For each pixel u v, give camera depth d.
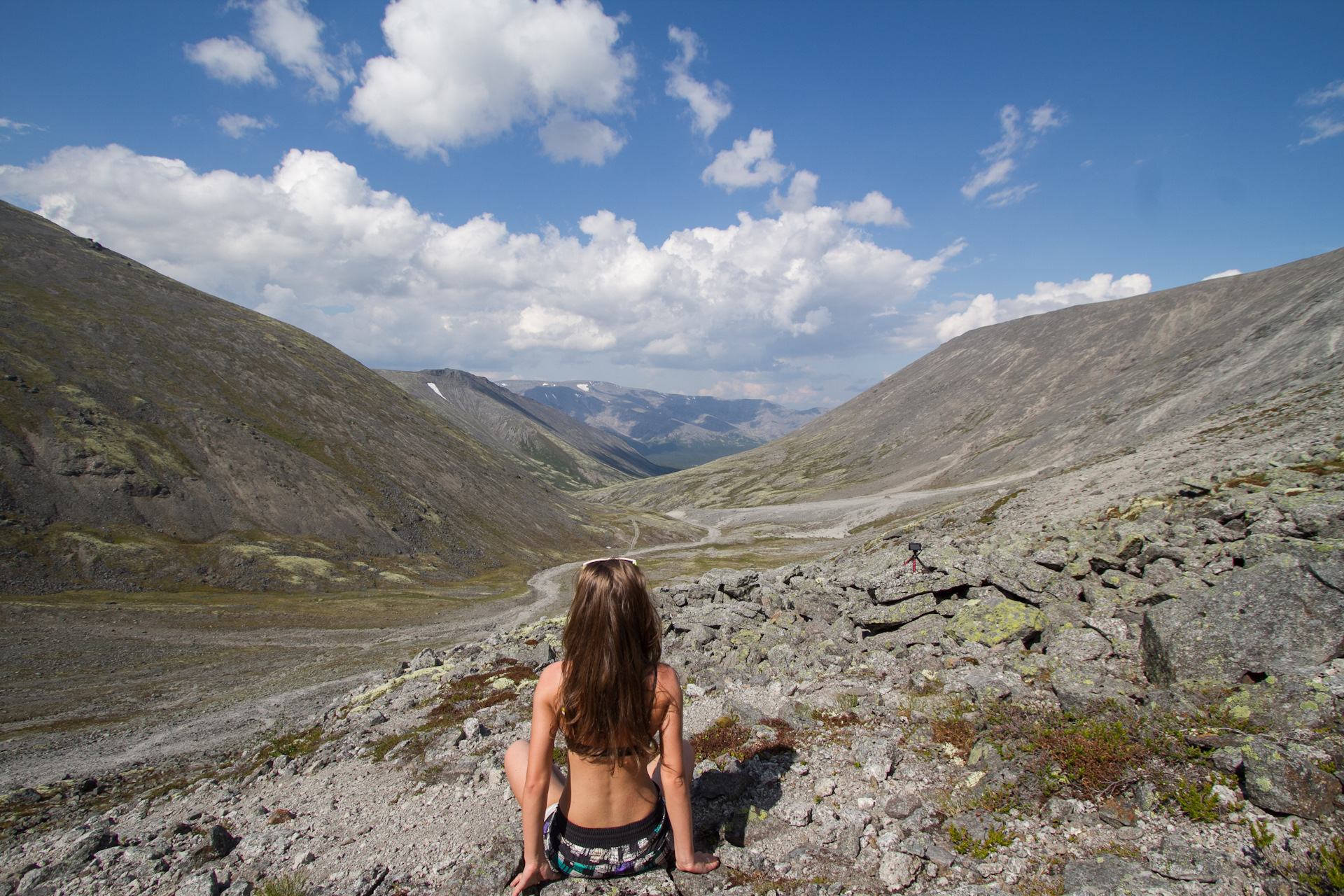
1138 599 9.02
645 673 3.92
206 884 6.22
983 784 5.51
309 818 8.35
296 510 107.38
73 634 54.53
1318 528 9.87
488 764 9.10
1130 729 5.51
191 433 109.50
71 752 26.75
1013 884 4.30
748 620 15.19
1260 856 3.97
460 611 81.50
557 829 4.35
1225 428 54.25
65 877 6.97
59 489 84.06
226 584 80.19
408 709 15.02
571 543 160.50
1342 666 5.46
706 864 4.48
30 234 158.50
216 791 11.21
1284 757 4.41
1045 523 36.00
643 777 4.29
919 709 7.57
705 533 195.00
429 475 149.00
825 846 5.12
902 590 12.25
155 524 88.62
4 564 68.38
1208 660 6.15
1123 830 4.59
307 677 44.47
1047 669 7.96
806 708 8.27
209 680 44.56
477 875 4.82
